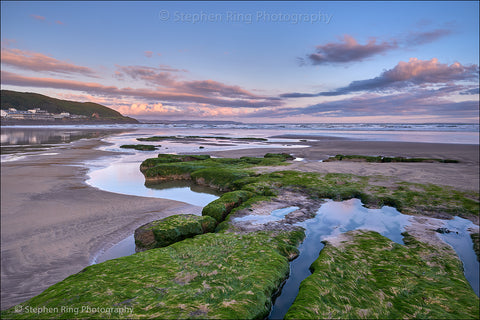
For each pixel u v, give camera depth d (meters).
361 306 5.87
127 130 116.88
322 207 14.52
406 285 6.84
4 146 47.00
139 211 15.03
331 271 7.32
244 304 5.50
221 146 48.97
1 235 11.95
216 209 12.94
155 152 40.25
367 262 8.12
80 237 11.88
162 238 9.90
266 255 8.12
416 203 14.56
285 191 17.02
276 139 65.06
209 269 7.13
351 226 12.03
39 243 11.32
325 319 5.23
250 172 22.41
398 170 23.88
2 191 18.42
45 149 42.84
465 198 15.15
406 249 9.09
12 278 9.09
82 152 39.44
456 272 7.71
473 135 75.62
